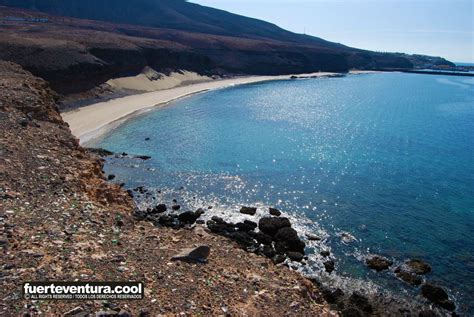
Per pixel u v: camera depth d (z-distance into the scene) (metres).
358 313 19.14
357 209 33.34
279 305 12.46
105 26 167.50
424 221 31.36
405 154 51.44
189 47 146.62
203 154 47.28
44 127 27.70
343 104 94.88
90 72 76.06
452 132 65.94
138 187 35.47
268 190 36.91
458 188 39.16
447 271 24.45
